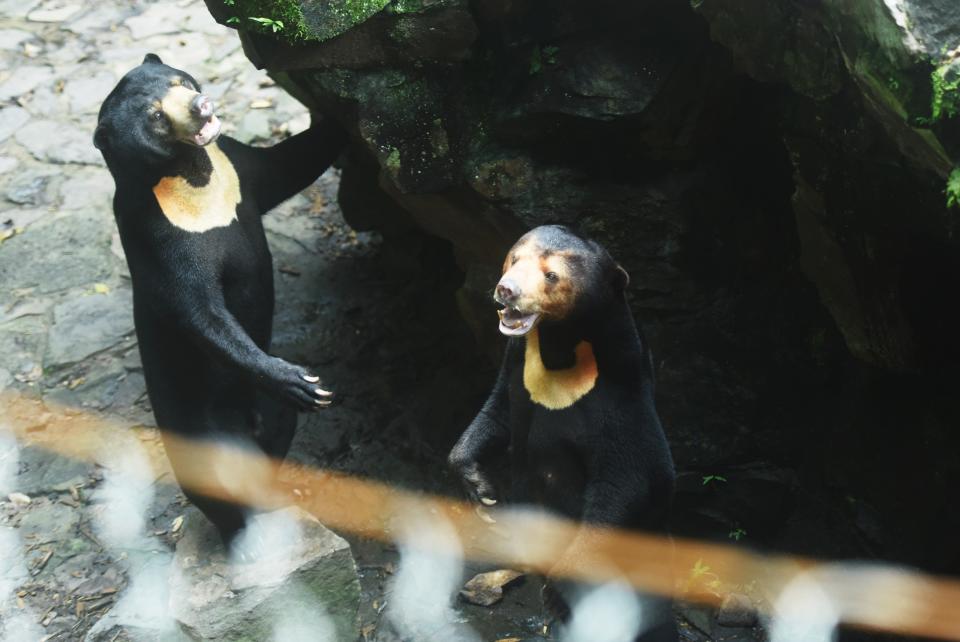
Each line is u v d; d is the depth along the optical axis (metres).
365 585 5.07
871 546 4.74
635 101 4.45
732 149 4.75
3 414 6.03
